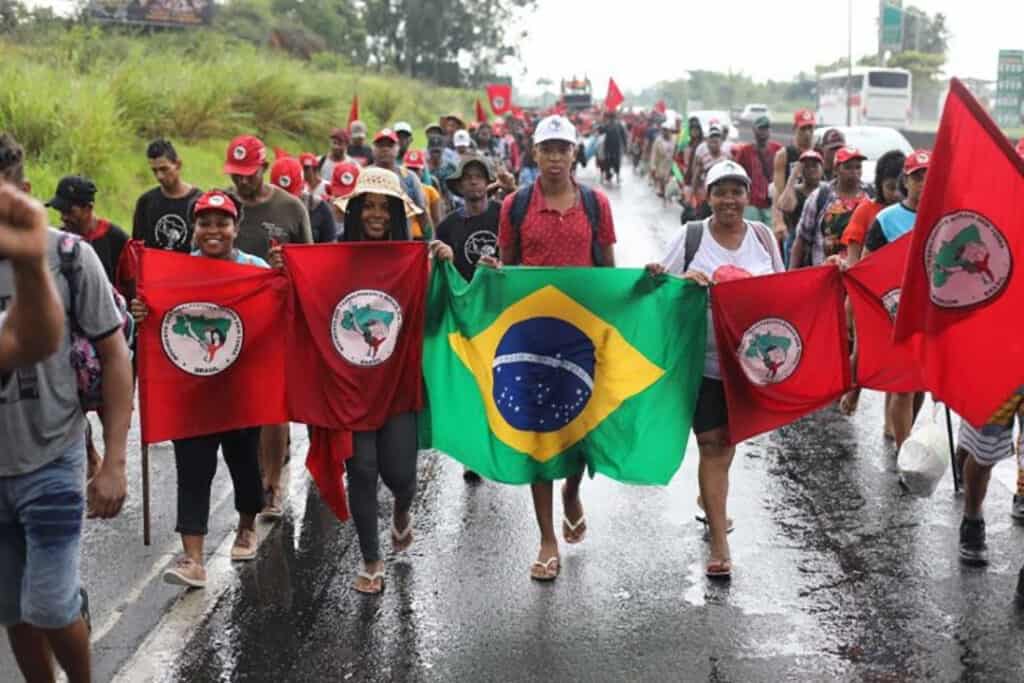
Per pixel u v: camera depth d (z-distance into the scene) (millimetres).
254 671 5297
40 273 3473
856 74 57938
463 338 6441
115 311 4391
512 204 6742
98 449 8852
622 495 7824
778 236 12039
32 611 4242
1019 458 6418
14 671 5289
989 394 5848
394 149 11523
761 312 6375
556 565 6395
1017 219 5664
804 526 7168
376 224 6500
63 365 4266
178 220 8398
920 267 5789
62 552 4258
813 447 8992
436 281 6383
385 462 6254
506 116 44406
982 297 5766
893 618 5789
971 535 6477
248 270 6258
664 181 32094
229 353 6258
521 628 5730
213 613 5930
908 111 56906
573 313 6410
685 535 7043
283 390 6355
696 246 6496
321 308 6188
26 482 4223
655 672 5246
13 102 17781
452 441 6512
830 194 9828
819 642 5531
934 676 5172
